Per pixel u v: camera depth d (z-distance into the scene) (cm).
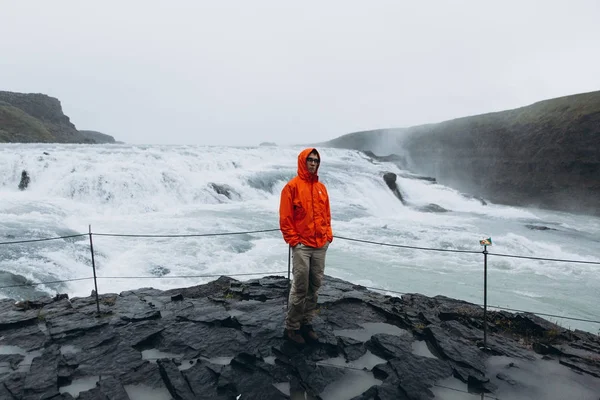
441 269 1025
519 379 347
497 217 2294
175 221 1366
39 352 383
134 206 1545
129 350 383
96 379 334
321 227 368
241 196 1972
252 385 322
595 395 327
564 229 2014
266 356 371
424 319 477
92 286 788
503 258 1152
